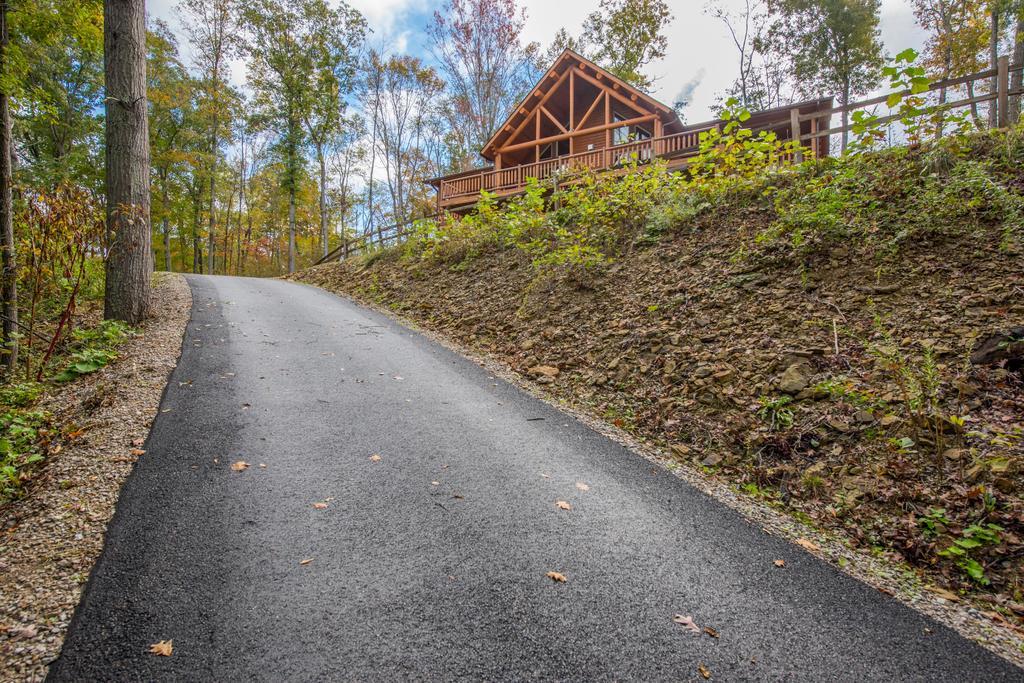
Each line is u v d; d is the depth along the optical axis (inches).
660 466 155.1
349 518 117.1
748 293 227.0
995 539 108.0
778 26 977.5
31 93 244.1
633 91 622.8
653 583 99.2
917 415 140.9
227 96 959.0
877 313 187.0
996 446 127.0
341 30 1014.4
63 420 169.3
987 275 180.5
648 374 209.8
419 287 410.3
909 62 230.7
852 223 231.8
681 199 329.4
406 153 1256.2
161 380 204.2
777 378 178.1
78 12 264.2
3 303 221.1
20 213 223.8
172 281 447.8
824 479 137.2
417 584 94.9
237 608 85.9
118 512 113.8
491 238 417.4
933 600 98.0
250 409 180.5
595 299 280.1
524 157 813.9
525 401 209.6
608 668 76.9
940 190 227.5
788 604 94.9
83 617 82.6
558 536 114.5
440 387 219.6
